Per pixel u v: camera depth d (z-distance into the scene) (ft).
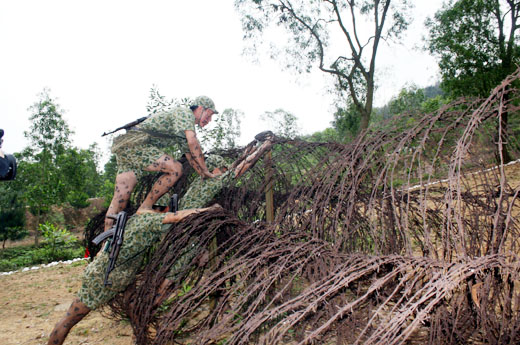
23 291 20.77
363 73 63.46
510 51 50.75
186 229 8.95
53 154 65.62
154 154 10.96
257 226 9.05
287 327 5.67
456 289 6.81
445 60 53.78
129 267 9.34
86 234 14.70
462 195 9.29
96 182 123.75
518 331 6.31
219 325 6.50
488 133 7.97
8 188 66.28
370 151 8.25
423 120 7.85
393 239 8.48
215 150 13.98
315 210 8.39
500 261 5.92
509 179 25.02
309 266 7.17
